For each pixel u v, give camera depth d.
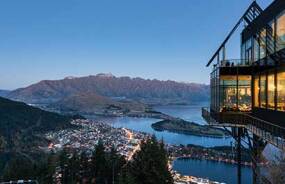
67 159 95.25
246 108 33.91
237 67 34.19
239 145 34.81
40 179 90.94
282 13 26.53
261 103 31.75
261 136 25.72
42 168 94.19
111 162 87.75
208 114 40.72
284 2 26.05
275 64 28.19
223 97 34.34
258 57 33.47
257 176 29.44
